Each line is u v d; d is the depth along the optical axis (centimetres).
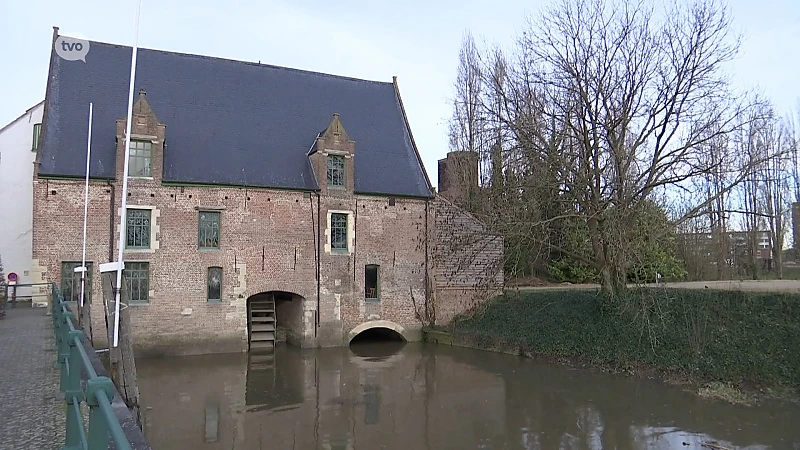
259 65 2597
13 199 2619
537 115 1878
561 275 3089
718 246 2973
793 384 1409
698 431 1209
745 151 2214
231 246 2131
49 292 1777
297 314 2319
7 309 1878
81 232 1916
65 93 2069
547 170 1803
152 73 2303
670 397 1468
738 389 1474
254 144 2316
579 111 1753
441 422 1317
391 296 2436
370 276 2416
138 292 1986
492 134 2183
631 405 1413
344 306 2328
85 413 620
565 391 1568
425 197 2538
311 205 2286
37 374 881
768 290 1723
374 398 1527
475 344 2272
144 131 2011
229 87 2448
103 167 1969
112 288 1113
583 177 1738
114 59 2255
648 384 1608
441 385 1664
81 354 424
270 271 2192
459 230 2488
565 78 1780
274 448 1149
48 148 1927
